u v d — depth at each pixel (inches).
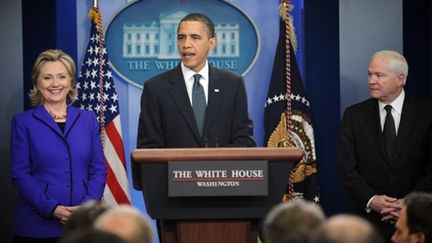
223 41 425.7
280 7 413.4
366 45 397.7
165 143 309.6
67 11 427.2
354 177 348.8
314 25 435.8
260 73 426.3
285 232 159.0
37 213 324.8
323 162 436.8
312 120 435.5
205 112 308.7
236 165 230.7
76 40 426.6
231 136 310.2
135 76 425.7
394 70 346.9
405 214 220.2
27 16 427.8
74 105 412.2
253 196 233.6
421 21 441.7
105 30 424.8
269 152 231.1
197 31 313.4
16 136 330.0
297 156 231.9
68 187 324.8
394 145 349.4
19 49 394.9
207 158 230.4
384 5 397.4
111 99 413.4
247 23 426.0
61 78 329.1
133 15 425.7
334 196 436.5
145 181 232.7
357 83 397.1
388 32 397.4
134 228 159.0
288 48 411.8
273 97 415.2
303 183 414.9
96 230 138.0
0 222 395.5
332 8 434.9
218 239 235.1
